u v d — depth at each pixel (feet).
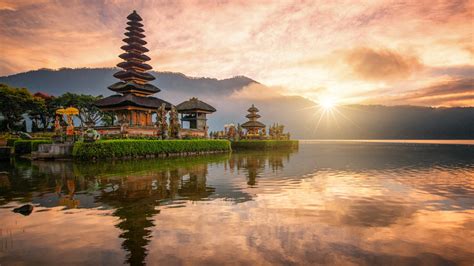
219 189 46.88
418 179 59.52
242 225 27.94
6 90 203.31
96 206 35.32
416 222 29.40
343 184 52.80
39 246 22.75
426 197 41.60
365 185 51.80
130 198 39.78
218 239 24.13
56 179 56.90
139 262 19.83
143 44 197.98
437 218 30.89
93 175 62.85
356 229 26.99
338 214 32.14
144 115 181.57
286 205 36.14
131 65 186.09
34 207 34.88
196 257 20.59
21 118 219.00
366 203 37.60
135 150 113.29
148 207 34.83
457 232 26.43
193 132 191.31
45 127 246.27
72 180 55.67
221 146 174.70
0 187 48.16
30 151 129.08
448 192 45.55
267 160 110.83
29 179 56.95
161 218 30.19
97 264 19.63
